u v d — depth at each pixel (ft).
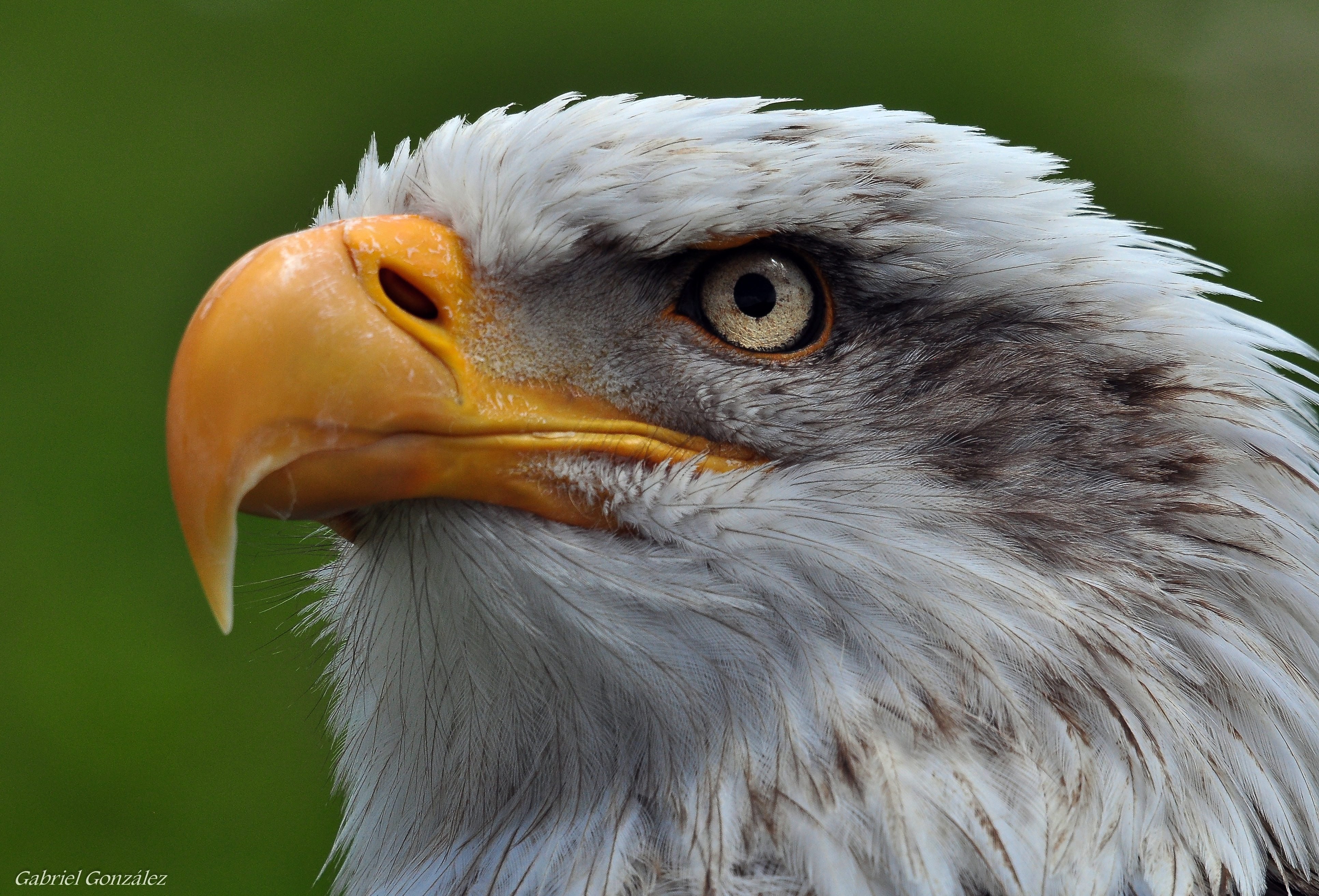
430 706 7.36
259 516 7.29
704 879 7.26
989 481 7.29
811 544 7.27
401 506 7.32
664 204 7.29
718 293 7.30
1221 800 7.27
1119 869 7.25
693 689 7.29
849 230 7.29
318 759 9.38
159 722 9.44
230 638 9.91
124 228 12.53
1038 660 7.26
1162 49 12.76
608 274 7.30
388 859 7.41
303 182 12.58
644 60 12.34
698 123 7.30
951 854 7.24
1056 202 7.33
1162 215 11.94
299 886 8.90
